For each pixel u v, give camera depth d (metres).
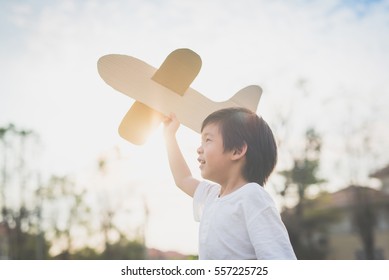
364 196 22.17
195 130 1.77
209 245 1.45
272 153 1.54
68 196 27.67
